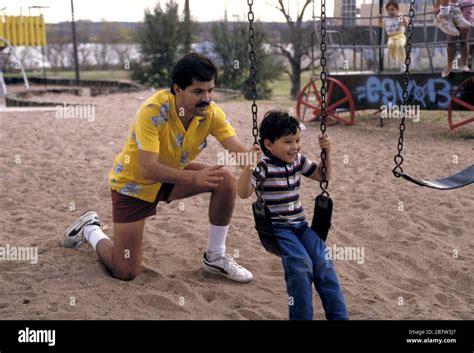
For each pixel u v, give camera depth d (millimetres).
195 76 3633
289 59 28156
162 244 5168
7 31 22391
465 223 5777
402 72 10953
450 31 9633
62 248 4906
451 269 4688
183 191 4227
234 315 3818
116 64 36562
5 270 4508
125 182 4039
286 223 3551
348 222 5805
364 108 11555
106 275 4355
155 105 3812
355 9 13875
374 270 4711
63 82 26703
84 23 36188
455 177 4312
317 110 12305
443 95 10445
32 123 12406
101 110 14883
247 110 14352
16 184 7199
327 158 3545
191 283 4324
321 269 3408
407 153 8992
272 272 4617
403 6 12547
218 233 4398
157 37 27844
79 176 7609
